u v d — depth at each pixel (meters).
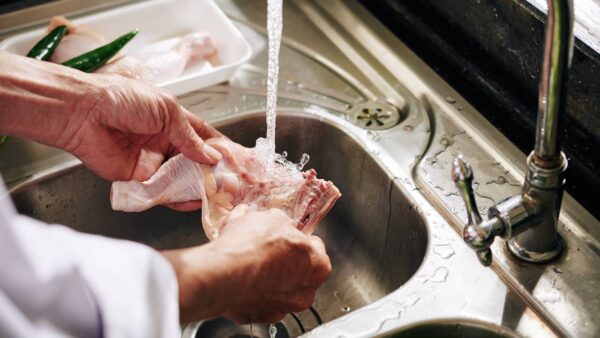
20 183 0.93
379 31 1.13
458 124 0.98
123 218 1.02
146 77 1.02
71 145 0.88
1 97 0.82
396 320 0.74
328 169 1.05
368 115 1.02
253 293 0.71
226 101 1.04
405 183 0.90
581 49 0.83
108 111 0.85
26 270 0.45
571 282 0.76
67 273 0.47
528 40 0.92
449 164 0.92
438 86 1.03
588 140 0.87
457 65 1.06
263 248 0.71
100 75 0.88
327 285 1.01
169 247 1.05
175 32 1.16
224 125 1.02
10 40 1.06
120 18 1.13
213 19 1.13
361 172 0.98
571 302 0.74
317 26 1.18
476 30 1.01
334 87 1.07
